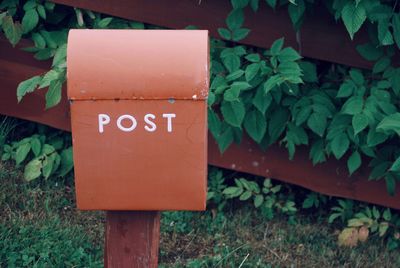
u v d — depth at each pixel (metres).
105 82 2.25
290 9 3.37
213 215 3.68
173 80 2.25
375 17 3.22
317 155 3.53
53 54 3.67
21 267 3.15
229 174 3.88
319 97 3.47
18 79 3.76
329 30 3.50
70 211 3.59
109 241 2.48
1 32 3.73
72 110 2.27
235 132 3.49
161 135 2.28
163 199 2.33
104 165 2.30
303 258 3.53
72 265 3.20
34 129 3.90
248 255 3.42
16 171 3.73
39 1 3.63
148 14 3.60
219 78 3.35
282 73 3.27
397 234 3.68
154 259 2.51
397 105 3.47
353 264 3.54
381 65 3.44
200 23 3.57
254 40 3.56
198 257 3.46
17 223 3.38
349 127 3.40
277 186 3.73
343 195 3.68
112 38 2.27
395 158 3.51
